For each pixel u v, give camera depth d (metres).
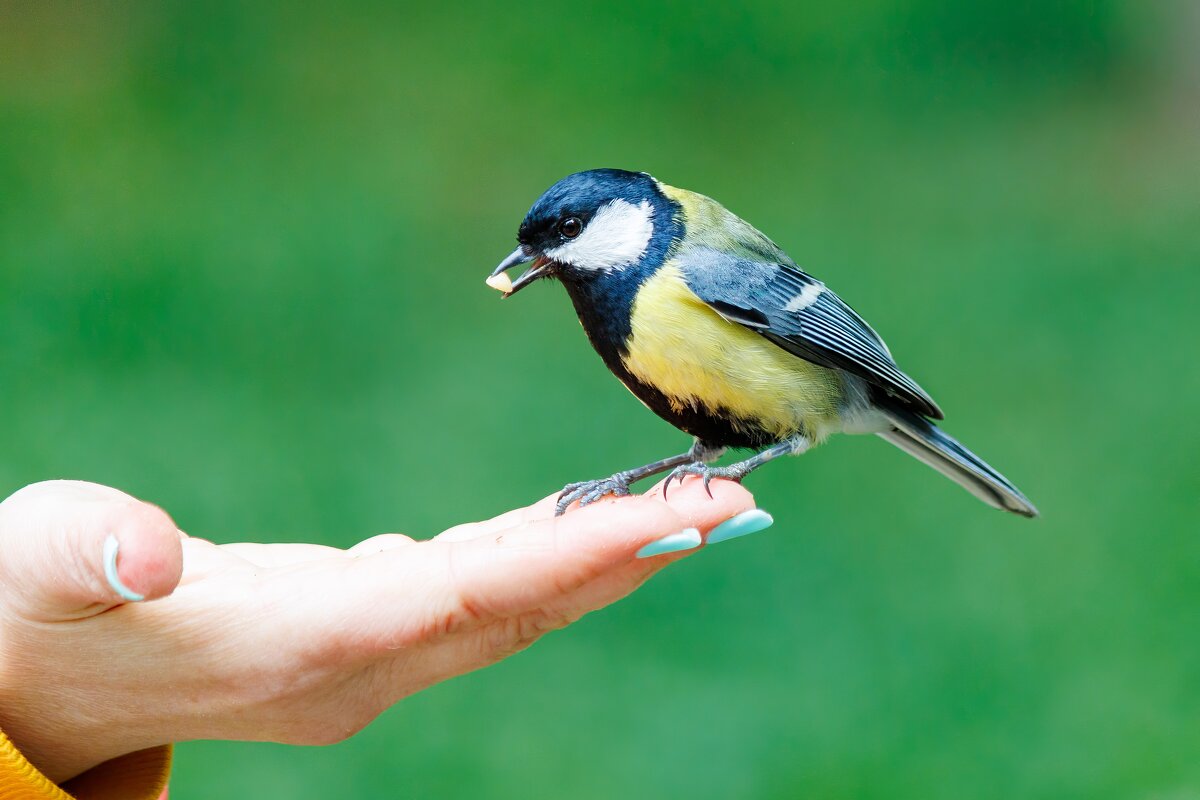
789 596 9.82
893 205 16.12
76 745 4.57
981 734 8.53
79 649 4.17
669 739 8.50
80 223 14.48
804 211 15.86
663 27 19.06
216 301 13.26
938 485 11.12
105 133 16.25
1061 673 9.01
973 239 15.43
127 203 14.98
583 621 9.50
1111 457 11.64
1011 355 13.19
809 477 11.21
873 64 18.88
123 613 4.11
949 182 16.66
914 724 8.76
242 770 8.09
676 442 11.39
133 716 4.45
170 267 13.80
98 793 4.72
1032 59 19.38
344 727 4.66
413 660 4.45
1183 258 14.99
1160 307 13.92
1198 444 11.83
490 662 4.54
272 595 4.21
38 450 10.80
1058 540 10.52
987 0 19.48
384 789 8.05
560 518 4.18
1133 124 18.17
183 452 10.98
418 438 11.38
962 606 9.72
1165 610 9.69
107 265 13.78
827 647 9.33
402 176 15.86
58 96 16.89
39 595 3.94
